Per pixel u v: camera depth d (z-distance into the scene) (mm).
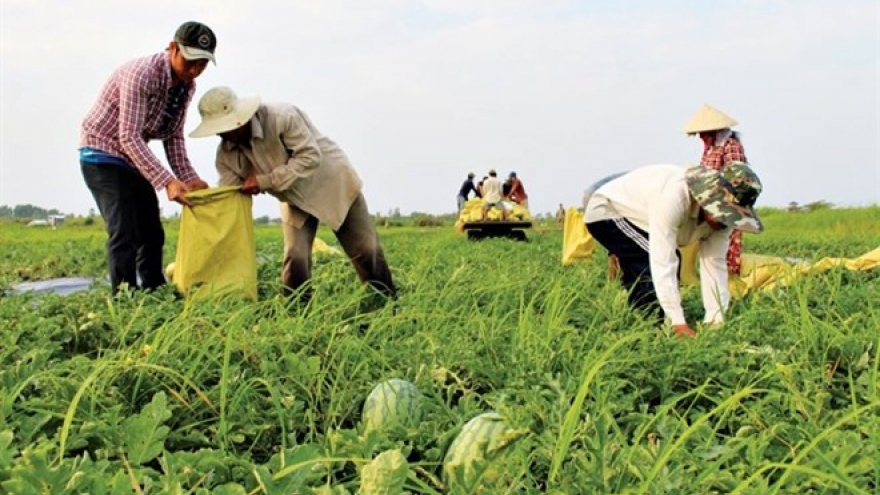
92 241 20453
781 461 3275
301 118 6918
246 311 5309
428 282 7820
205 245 6566
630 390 4527
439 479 3291
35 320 5324
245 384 3957
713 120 9273
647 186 6879
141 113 6836
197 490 2717
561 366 4711
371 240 7484
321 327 5008
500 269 9500
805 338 5000
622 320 6207
